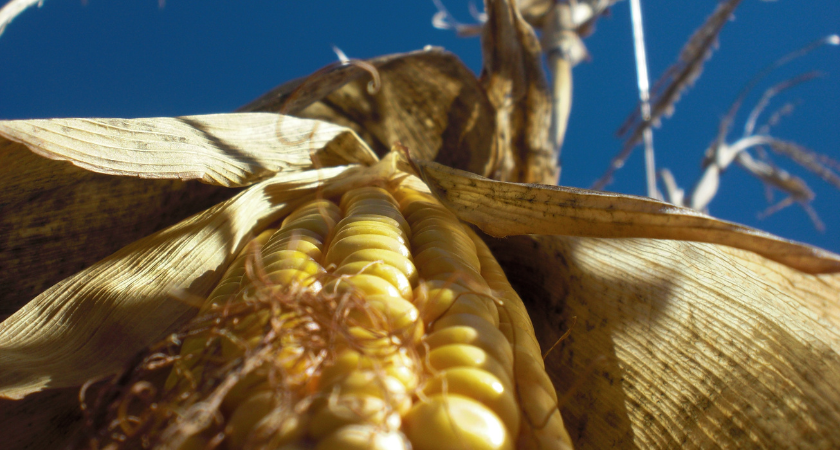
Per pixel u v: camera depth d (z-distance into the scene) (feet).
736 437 0.22
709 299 0.25
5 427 0.24
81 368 0.23
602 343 0.27
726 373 0.23
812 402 0.22
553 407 0.19
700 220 0.22
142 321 0.25
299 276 0.20
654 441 0.24
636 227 0.23
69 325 0.25
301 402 0.15
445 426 0.15
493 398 0.17
